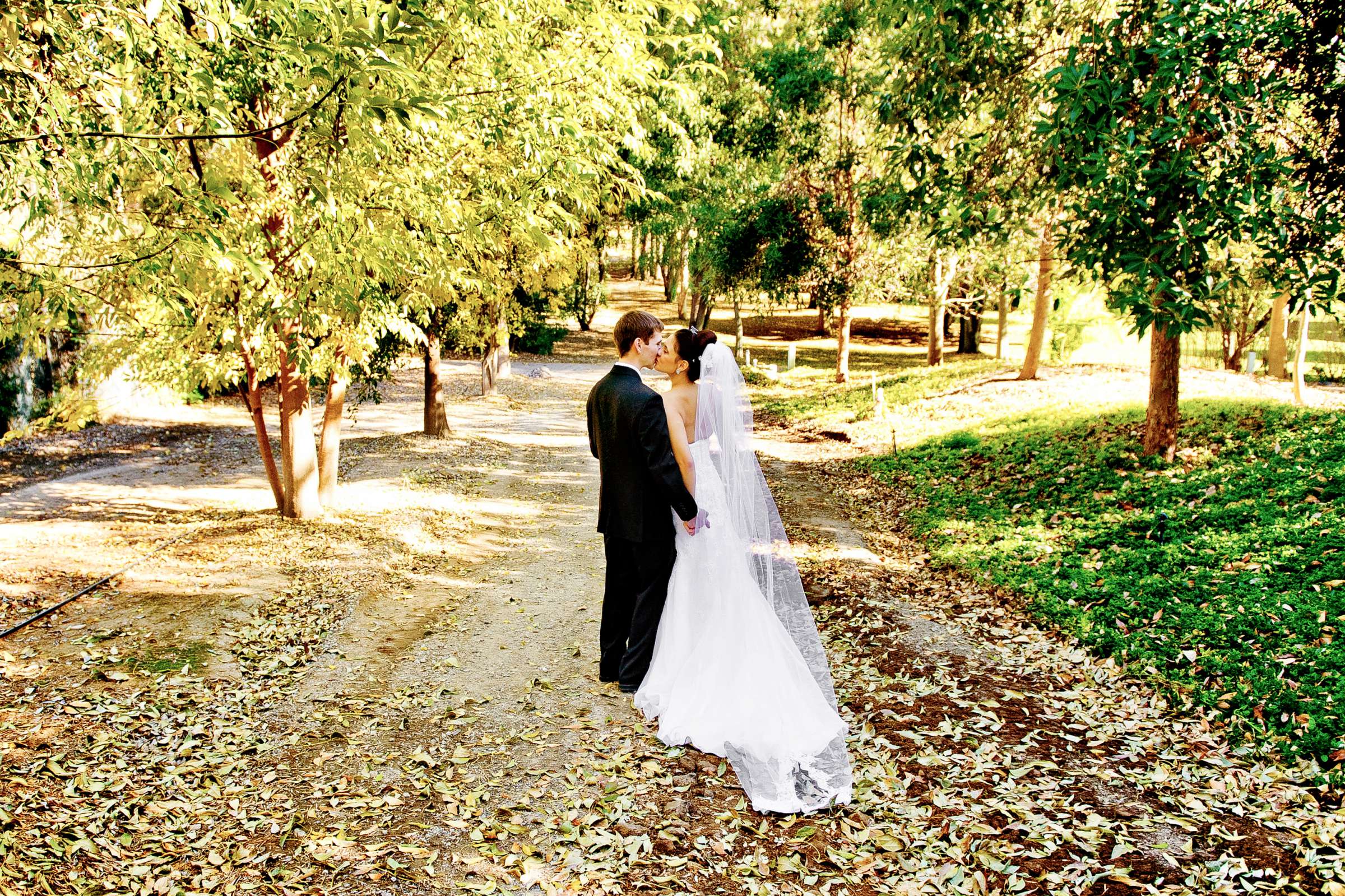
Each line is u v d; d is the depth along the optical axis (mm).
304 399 9641
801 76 18703
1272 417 9680
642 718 4926
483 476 12977
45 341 16031
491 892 3430
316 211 6230
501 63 7582
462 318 13031
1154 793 4156
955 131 9531
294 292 6996
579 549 9133
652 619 4973
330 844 3754
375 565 8281
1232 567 6465
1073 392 14633
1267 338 20547
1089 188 6551
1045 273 13125
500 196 8805
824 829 3863
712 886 3469
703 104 19266
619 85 9078
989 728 4832
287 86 4609
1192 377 14625
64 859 3580
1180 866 3566
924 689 5367
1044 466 10484
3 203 4035
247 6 3879
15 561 8328
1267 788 4156
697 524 4605
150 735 4750
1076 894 3383
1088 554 7543
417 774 4359
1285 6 6414
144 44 3980
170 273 5023
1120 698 5254
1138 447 9875
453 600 7473
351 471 12859
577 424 18578
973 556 8156
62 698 5152
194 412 19078
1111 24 6668
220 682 5516
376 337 9789
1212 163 6898
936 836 3789
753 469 4695
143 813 3994
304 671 5785
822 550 8812
